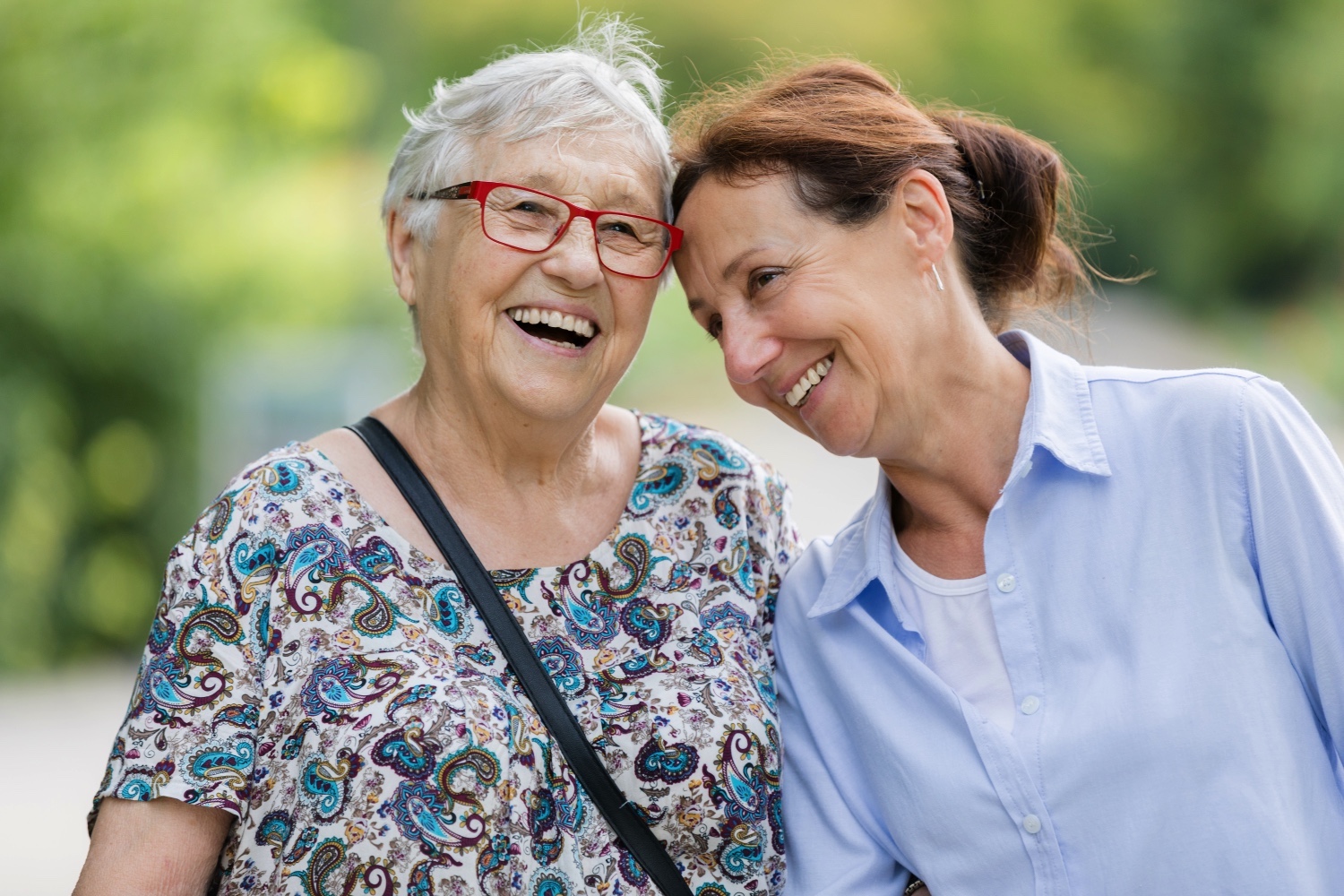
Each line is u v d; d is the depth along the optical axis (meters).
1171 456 2.82
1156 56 29.97
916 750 2.93
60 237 13.45
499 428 3.03
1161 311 29.06
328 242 16.03
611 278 3.00
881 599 3.12
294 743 2.72
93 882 2.64
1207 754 2.64
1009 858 2.81
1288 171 28.23
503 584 2.99
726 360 2.96
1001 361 3.02
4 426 13.23
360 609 2.83
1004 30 30.66
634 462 3.32
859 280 2.86
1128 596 2.78
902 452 2.98
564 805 2.84
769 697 3.14
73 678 13.24
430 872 2.65
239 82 13.63
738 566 3.24
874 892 3.03
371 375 15.38
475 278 2.95
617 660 3.03
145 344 14.21
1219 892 2.61
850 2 30.70
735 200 2.91
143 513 14.69
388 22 25.84
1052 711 2.80
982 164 3.11
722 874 2.96
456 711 2.74
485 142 2.98
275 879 2.67
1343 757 2.67
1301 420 2.79
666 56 30.91
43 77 12.70
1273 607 2.69
